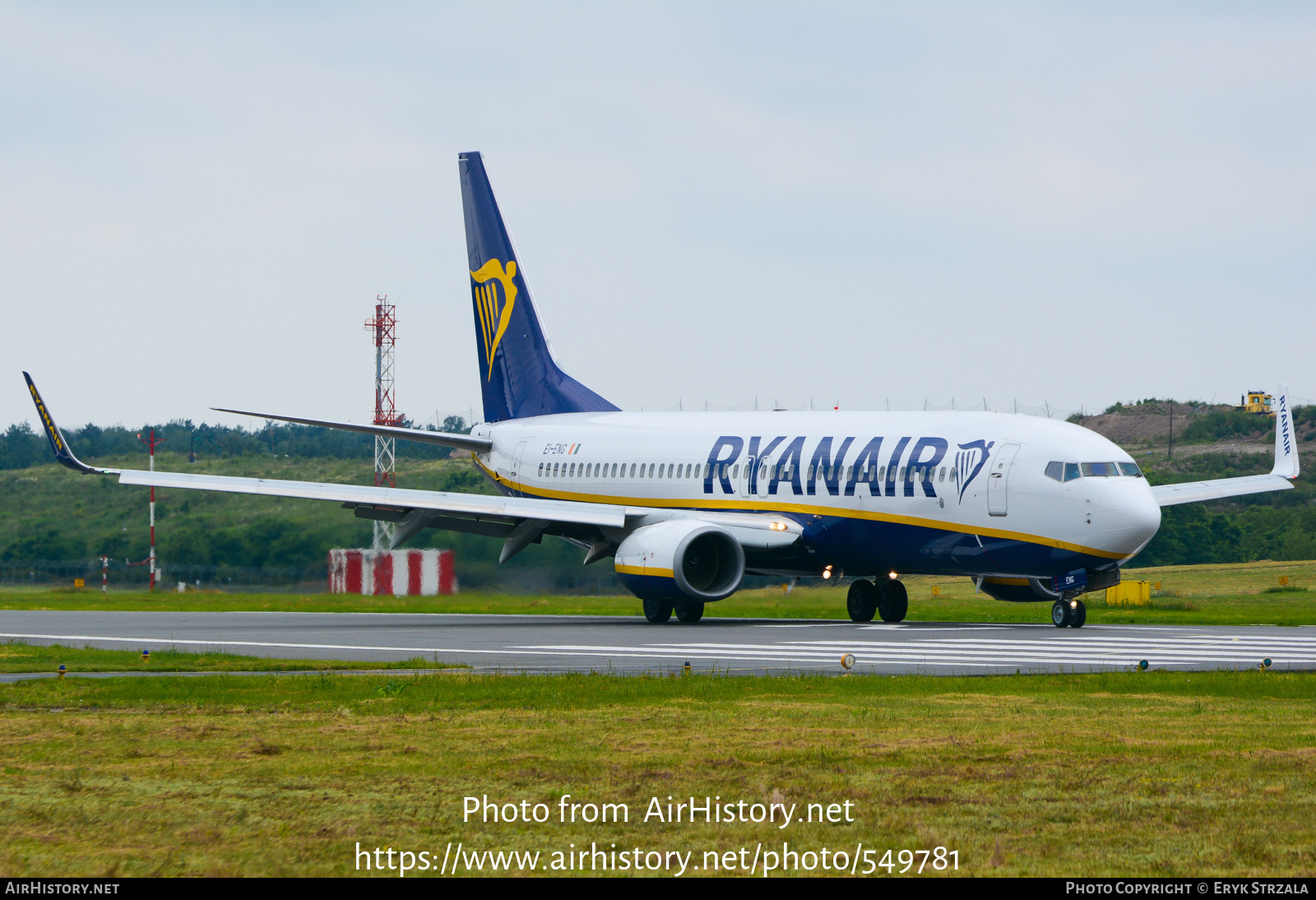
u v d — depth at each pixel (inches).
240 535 6899.6
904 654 2709.2
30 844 1045.2
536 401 5162.4
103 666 2416.3
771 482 4082.2
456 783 1261.1
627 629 3659.0
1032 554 3508.9
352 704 1814.7
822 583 5315.0
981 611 4778.5
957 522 3634.4
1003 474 3535.9
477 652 2795.3
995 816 1123.3
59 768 1338.6
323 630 3659.0
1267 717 1657.2
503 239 5216.5
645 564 3846.0
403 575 5989.2
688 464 4338.1
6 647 2851.9
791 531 3966.5
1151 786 1234.0
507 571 5940.0
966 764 1342.3
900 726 1595.7
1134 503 3351.4
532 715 1700.3
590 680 2097.7
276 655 2741.1
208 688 2014.0
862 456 3870.6
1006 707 1765.5
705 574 4082.2
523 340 5201.8
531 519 4229.8
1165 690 1959.9
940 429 3779.5
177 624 4072.3
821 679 2111.2
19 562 7140.8
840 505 3890.3
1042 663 2497.5
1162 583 7460.6
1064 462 3459.6
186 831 1084.5
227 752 1430.9
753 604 4638.3
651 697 1888.5
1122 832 1069.1
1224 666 2396.7
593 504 4586.6
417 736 1531.7
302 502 7534.5
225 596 5940.0
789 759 1375.5
